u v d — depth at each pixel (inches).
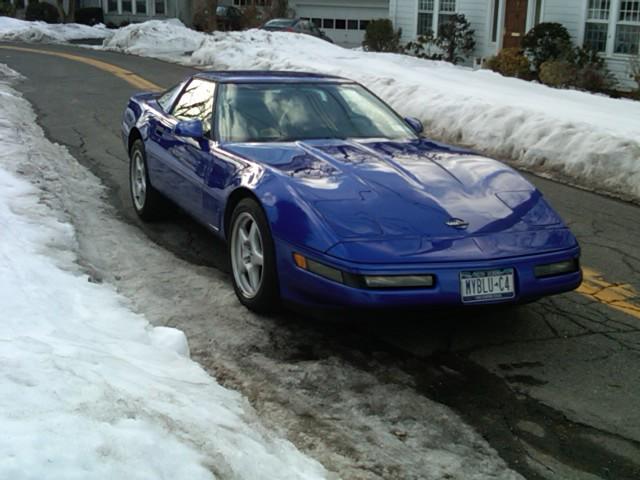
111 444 90.3
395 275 151.5
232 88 225.9
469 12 1011.3
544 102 518.3
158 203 258.8
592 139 371.6
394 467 123.3
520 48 890.7
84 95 563.8
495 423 139.7
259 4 1576.0
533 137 401.7
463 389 152.1
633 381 157.5
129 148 279.4
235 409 128.9
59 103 521.0
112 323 160.7
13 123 401.7
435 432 135.5
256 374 154.5
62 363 115.4
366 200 167.3
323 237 157.1
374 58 834.2
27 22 1401.3
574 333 180.9
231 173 192.5
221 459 96.6
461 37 1004.6
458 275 154.1
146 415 102.4
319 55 825.5
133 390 115.5
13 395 99.0
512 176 192.1
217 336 171.3
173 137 234.7
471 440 133.5
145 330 161.0
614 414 144.1
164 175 241.1
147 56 943.7
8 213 225.1
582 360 166.4
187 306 188.1
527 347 172.2
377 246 154.7
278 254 167.3
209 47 863.1
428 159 196.9
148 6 1737.2
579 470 125.9
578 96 587.5
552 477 123.5
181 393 124.4
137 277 207.0
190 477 89.9
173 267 216.5
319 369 157.6
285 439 127.6
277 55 808.3
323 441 129.9
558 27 847.7
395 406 144.0
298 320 180.9
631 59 774.5
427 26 1067.3
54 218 235.8
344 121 223.5
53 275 181.0
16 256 184.9
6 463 81.6
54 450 86.0
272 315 181.9
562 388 153.6
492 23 992.2
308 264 158.7
